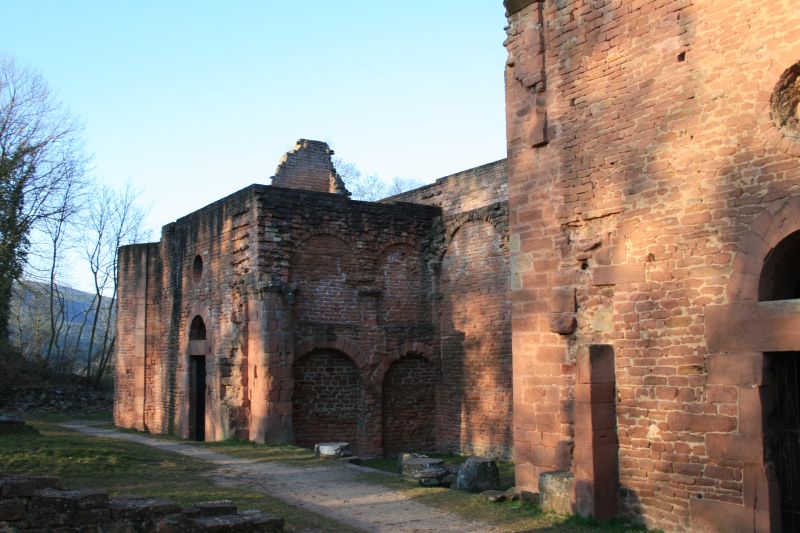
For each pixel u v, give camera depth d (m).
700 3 9.88
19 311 46.94
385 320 21.62
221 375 20.75
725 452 9.12
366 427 20.52
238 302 20.39
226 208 21.80
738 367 9.05
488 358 20.34
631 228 10.52
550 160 11.83
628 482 10.27
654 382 10.05
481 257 20.86
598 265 10.96
